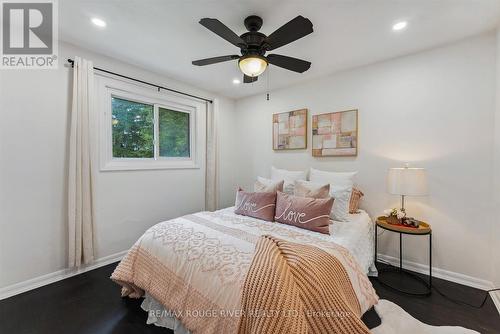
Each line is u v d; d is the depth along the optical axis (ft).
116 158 8.51
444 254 7.08
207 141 11.69
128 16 5.71
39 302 5.88
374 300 4.45
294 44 6.93
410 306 5.77
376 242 8.30
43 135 6.62
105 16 5.71
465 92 6.68
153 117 9.70
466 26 6.01
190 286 4.30
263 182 9.01
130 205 8.73
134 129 9.09
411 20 5.74
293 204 6.73
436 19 5.70
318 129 9.74
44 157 6.65
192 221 6.47
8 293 6.10
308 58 7.89
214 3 5.18
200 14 5.59
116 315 5.43
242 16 5.64
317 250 4.32
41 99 6.57
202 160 11.52
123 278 5.40
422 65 7.36
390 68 7.96
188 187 10.90
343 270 4.16
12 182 6.15
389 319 5.15
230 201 13.00
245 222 6.66
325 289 3.39
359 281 4.41
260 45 5.62
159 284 4.83
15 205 6.21
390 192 6.87
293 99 10.62
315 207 6.30
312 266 3.63
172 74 9.50
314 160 9.98
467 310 5.59
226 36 5.23
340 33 6.33
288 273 3.35
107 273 7.35
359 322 3.42
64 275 7.04
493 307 5.68
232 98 12.87
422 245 7.46
